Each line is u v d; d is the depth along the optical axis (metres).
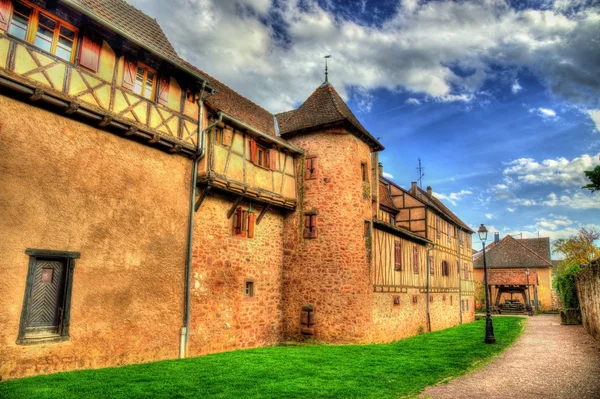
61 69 7.90
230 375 8.14
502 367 9.72
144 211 9.52
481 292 39.09
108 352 8.52
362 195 14.67
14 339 7.08
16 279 7.18
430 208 21.95
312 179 14.57
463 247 28.58
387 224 15.94
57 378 7.11
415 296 18.81
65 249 7.91
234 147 12.04
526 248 41.47
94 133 8.63
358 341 13.35
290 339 13.93
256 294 13.09
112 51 8.97
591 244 36.81
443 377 8.55
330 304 13.59
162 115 9.89
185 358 9.88
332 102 15.30
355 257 13.87
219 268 11.70
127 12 10.55
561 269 38.34
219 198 11.92
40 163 7.66
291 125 15.39
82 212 8.26
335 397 6.85
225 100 13.41
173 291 10.05
